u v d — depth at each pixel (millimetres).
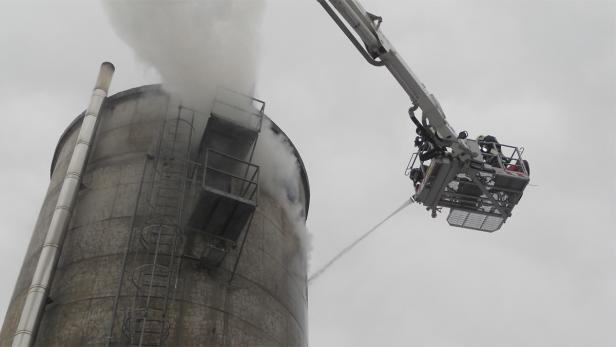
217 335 15961
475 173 22734
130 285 15844
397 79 21906
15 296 17422
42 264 16078
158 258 16469
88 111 19484
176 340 15305
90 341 14930
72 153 20000
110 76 20625
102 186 18297
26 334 14859
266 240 19203
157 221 17031
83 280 16125
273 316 17828
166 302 15227
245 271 17828
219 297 16703
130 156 18938
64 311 15602
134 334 14867
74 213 17703
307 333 20047
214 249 16766
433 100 22047
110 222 17266
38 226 19250
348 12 20672
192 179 18141
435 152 22547
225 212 17078
